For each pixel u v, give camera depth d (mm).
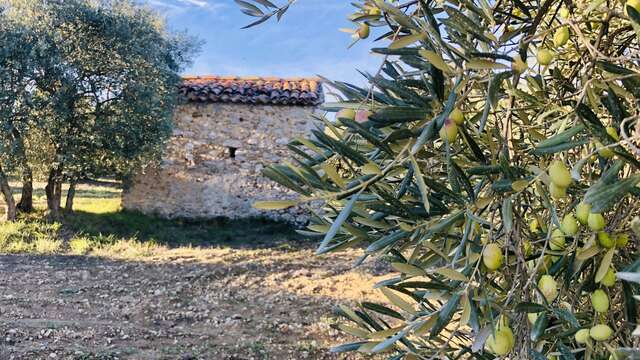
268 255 9367
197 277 7785
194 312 6301
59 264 8242
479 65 813
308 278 7922
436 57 822
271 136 12359
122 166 10758
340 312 1298
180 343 5312
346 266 8562
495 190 907
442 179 1090
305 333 5664
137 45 10508
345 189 874
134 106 10500
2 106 9617
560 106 1097
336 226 817
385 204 943
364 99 985
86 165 10430
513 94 982
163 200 12125
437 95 856
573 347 1063
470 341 1396
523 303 889
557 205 1051
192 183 12203
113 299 6625
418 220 954
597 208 737
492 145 978
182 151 12227
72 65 10023
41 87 10156
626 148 921
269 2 1244
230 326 5867
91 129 10234
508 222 868
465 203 931
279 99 12180
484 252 893
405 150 856
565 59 1244
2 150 9766
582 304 1115
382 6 875
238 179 12281
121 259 8773
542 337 955
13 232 9766
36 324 5562
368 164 847
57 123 9938
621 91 945
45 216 10766
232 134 12320
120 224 11102
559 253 942
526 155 1023
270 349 5184
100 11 10297
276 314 6289
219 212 12188
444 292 999
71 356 4781
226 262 8766
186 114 12266
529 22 1145
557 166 841
